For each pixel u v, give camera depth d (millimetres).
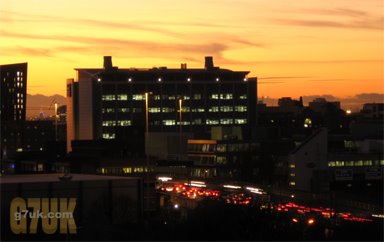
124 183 172250
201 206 196250
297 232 181250
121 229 168500
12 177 179125
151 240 162500
